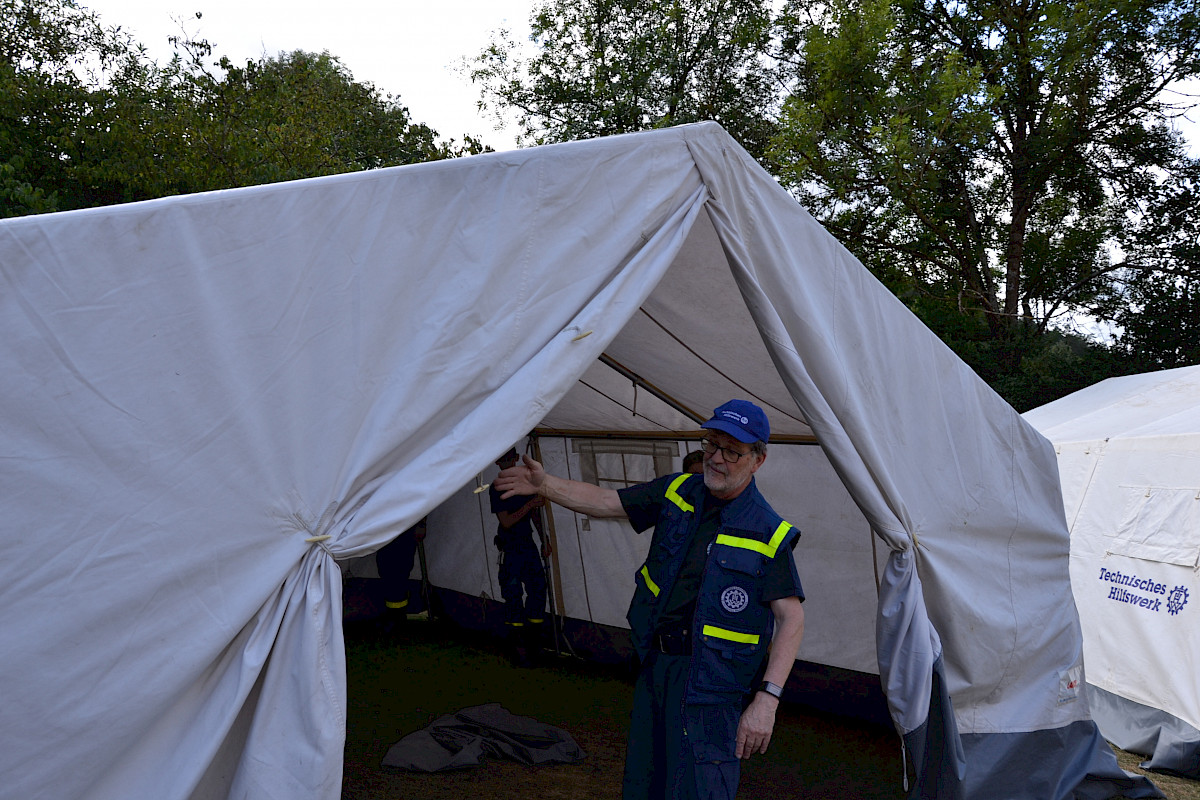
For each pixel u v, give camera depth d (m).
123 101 14.68
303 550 2.35
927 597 4.02
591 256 2.87
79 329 2.08
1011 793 4.31
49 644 2.02
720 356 4.18
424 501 2.47
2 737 1.98
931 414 4.04
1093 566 6.46
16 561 2.00
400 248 2.54
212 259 2.25
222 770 2.28
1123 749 5.75
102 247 2.11
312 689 2.27
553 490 3.27
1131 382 9.51
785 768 4.91
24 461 2.01
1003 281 21.75
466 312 2.61
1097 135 19.75
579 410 5.94
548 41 25.39
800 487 5.46
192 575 2.18
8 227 2.02
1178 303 19.20
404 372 2.52
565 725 5.49
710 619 2.97
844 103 19.12
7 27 16.80
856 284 3.73
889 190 19.31
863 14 18.77
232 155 14.74
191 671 2.16
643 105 24.39
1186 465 5.87
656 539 3.21
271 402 2.31
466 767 4.66
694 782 2.87
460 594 7.90
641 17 24.58
